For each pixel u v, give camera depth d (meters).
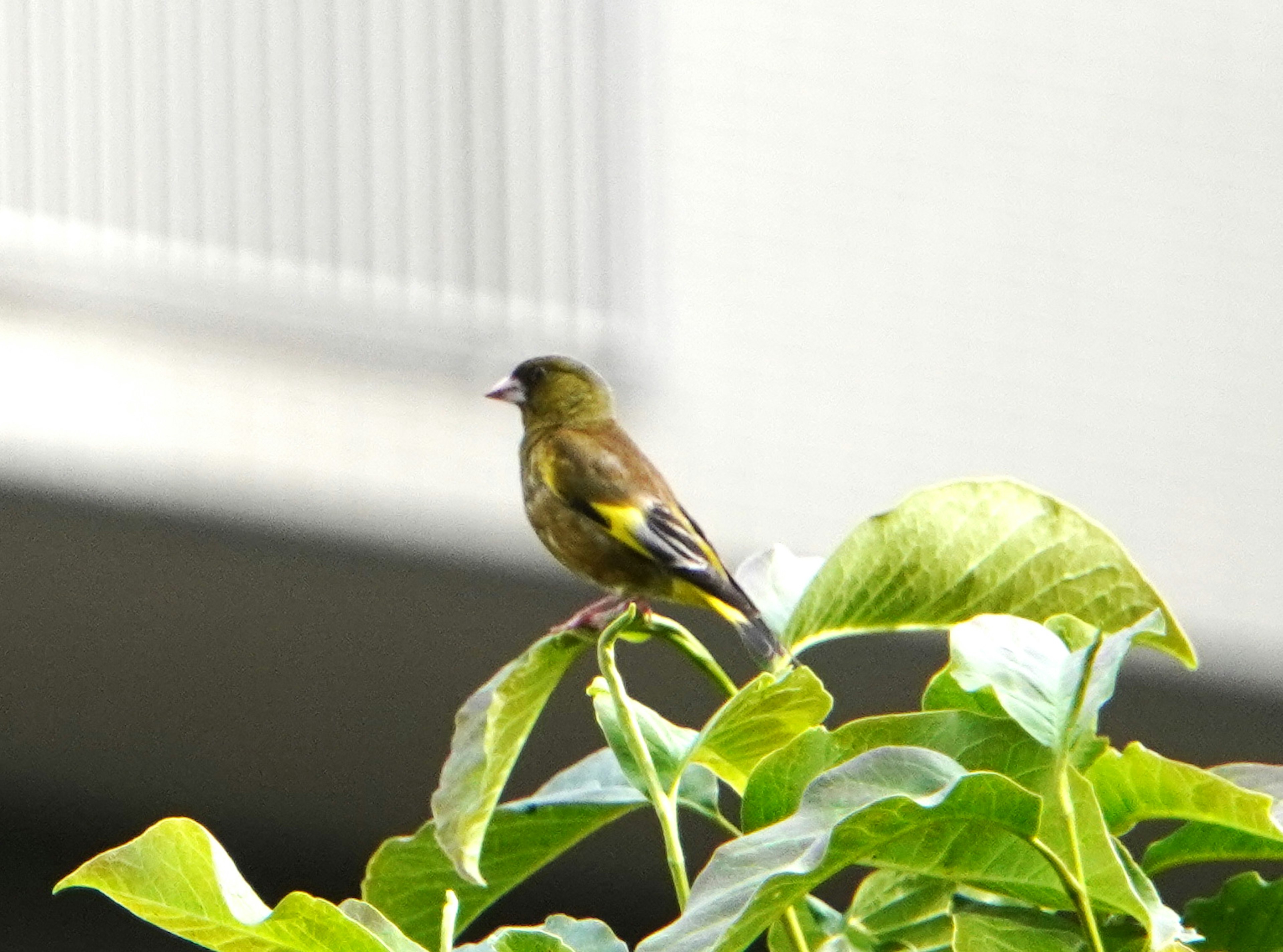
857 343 14.98
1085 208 15.45
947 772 2.88
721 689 3.59
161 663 13.83
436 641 13.95
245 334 14.35
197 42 14.73
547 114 14.79
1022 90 15.46
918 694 13.45
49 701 13.84
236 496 13.72
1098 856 2.94
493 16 14.82
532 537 13.99
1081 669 3.05
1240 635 14.84
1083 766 3.17
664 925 14.51
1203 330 15.48
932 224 15.23
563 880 14.59
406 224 14.71
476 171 14.71
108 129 14.55
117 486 13.55
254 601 13.77
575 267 14.74
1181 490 15.26
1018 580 3.71
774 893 2.74
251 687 13.93
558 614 13.91
